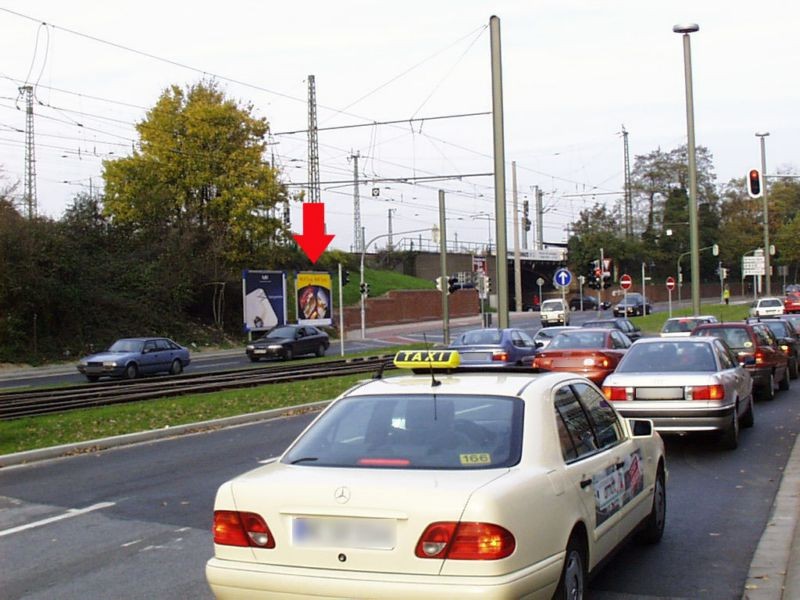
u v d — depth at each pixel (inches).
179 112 2107.5
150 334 1904.5
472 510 177.5
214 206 2097.7
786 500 373.1
